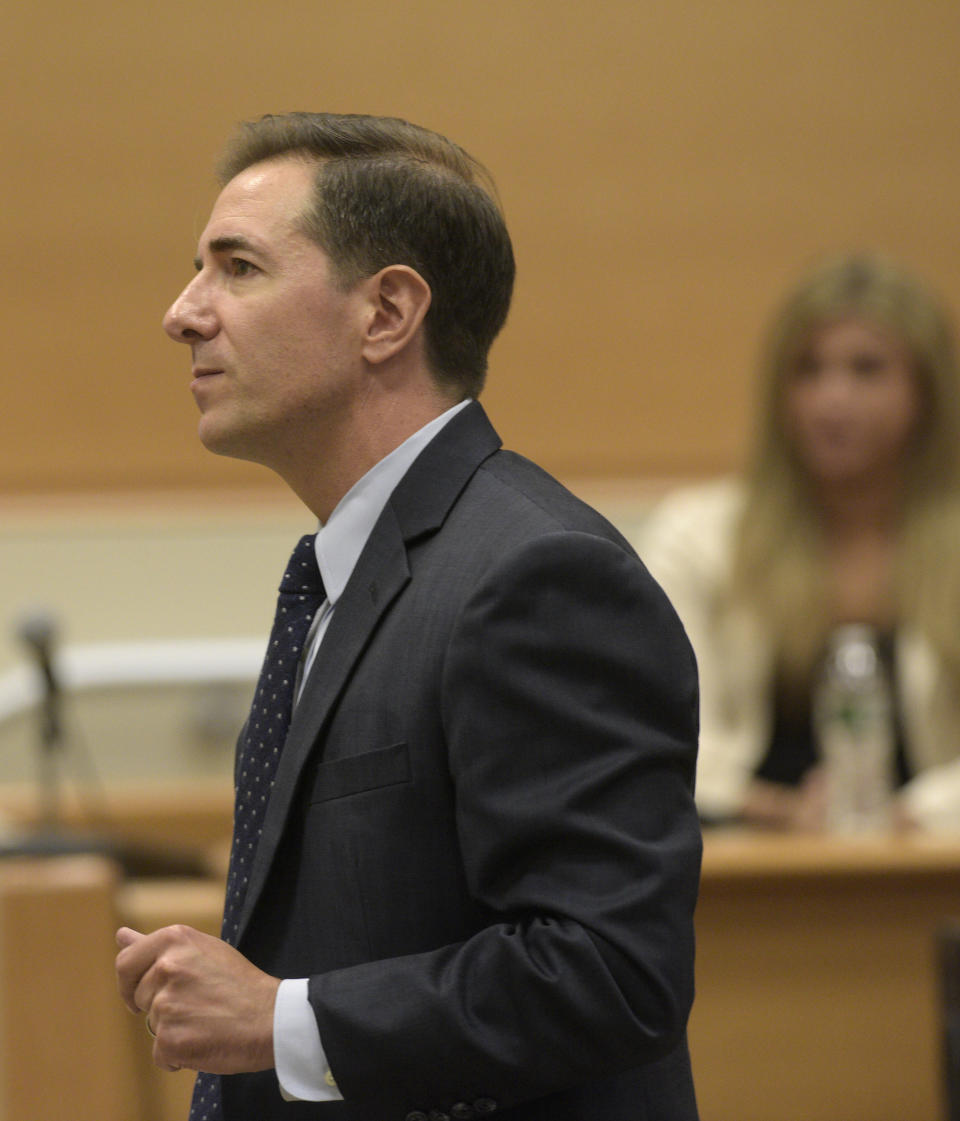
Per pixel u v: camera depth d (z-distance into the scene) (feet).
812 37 62.08
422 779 13.38
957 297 61.87
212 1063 12.83
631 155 61.52
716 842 31.45
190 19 60.44
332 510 15.35
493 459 14.98
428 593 13.84
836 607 36.78
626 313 61.31
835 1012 30.58
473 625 13.11
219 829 41.65
